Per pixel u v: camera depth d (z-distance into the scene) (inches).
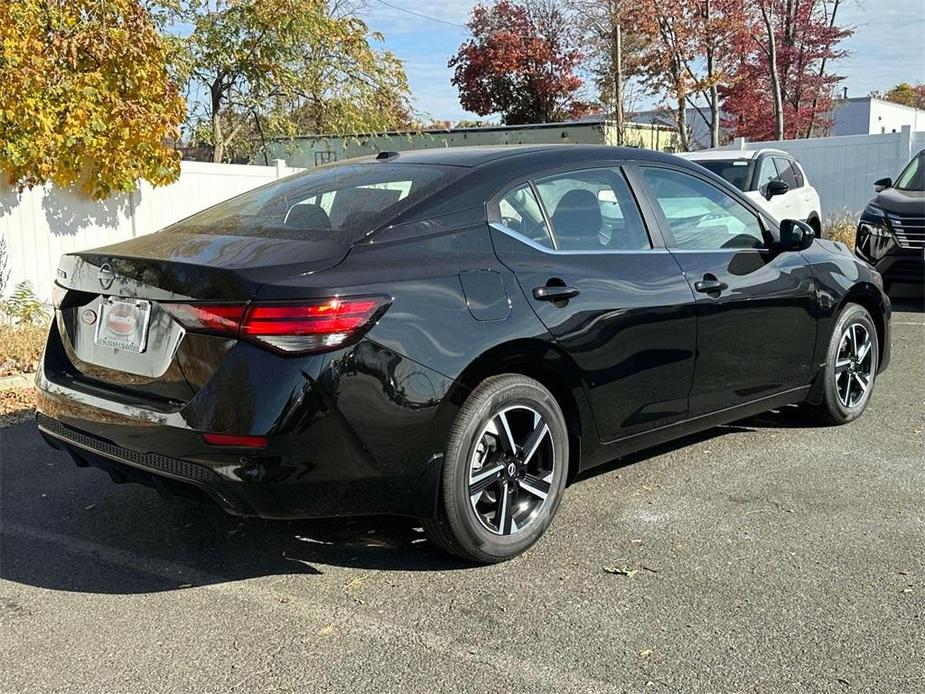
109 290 138.8
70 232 353.1
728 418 187.0
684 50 935.0
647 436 168.2
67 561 148.9
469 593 135.3
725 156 470.3
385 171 160.9
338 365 123.3
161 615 130.0
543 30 1499.8
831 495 172.9
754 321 184.2
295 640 122.3
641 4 917.8
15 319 321.4
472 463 138.2
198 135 709.9
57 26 323.0
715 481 181.2
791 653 116.8
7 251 330.6
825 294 203.3
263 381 121.3
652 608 129.4
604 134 1043.9
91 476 191.0
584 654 117.4
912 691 107.9
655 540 153.0
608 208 165.6
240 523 164.7
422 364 130.0
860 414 225.3
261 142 798.5
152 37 349.1
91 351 144.2
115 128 332.5
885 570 140.5
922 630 122.1
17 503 175.6
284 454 122.0
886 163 626.2
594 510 166.6
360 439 125.9
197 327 125.8
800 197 479.2
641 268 163.5
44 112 309.1
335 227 139.1
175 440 126.8
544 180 158.1
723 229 186.5
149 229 387.5
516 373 144.7
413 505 133.6
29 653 119.6
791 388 199.9
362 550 151.9
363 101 730.2
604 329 153.6
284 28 663.8
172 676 113.9
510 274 143.8
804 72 1190.3
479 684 110.8
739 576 139.1
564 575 140.6
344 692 109.8
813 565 142.5
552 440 149.4
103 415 136.3
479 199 147.8
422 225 140.3
